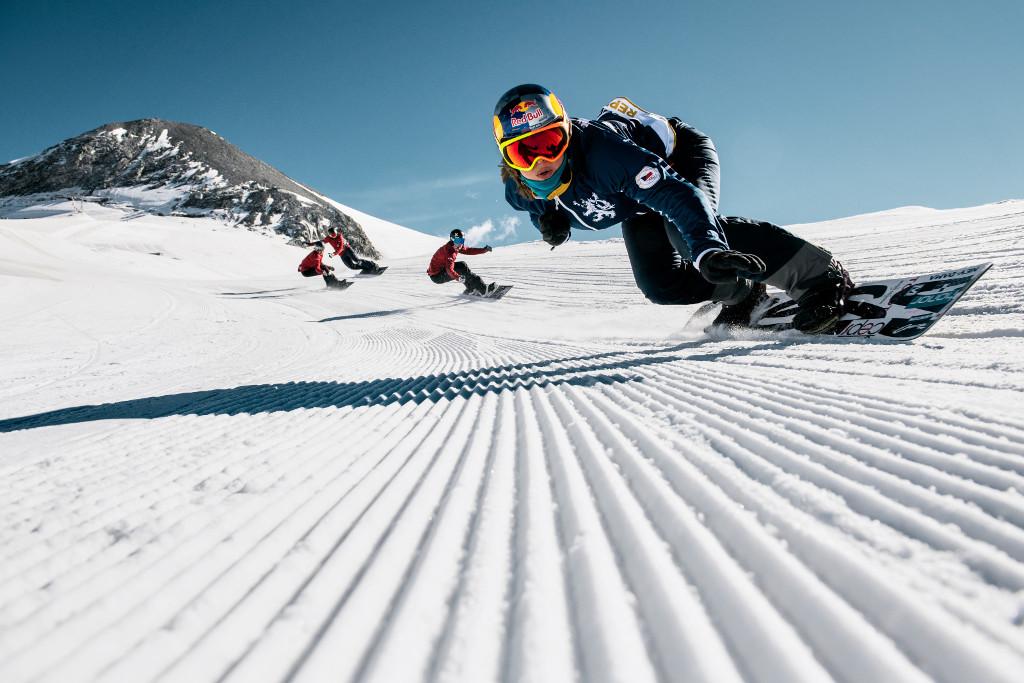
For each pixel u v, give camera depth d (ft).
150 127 410.72
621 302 26.13
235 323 34.06
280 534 3.69
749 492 3.62
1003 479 3.38
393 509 4.02
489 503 3.95
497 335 20.35
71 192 354.54
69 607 2.92
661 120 9.69
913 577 2.48
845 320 10.46
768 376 7.66
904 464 3.81
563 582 2.75
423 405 8.30
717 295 10.93
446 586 2.83
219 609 2.78
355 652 2.33
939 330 9.48
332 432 6.82
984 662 1.87
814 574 2.60
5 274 61.05
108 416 10.21
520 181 9.52
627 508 3.58
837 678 1.92
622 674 2.00
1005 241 18.38
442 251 37.35
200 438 7.11
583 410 6.78
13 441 8.49
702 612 2.37
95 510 4.46
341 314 37.78
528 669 2.07
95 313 39.86
